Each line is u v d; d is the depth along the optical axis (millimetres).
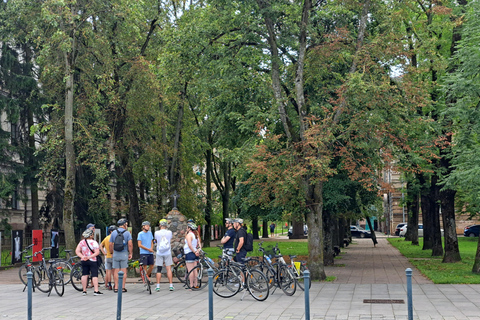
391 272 21562
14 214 38250
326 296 14164
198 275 15992
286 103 20219
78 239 34000
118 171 33875
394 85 18250
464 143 19828
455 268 22016
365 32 20641
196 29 19953
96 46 25078
